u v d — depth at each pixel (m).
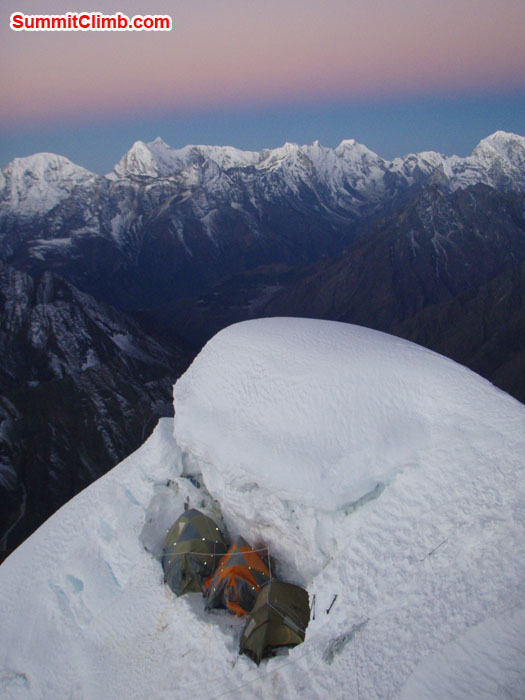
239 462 12.08
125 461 17.42
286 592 10.82
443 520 10.05
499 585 8.63
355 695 8.33
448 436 11.45
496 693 7.30
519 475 10.13
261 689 9.33
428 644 8.41
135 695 10.60
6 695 12.71
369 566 10.08
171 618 11.62
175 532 13.01
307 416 12.23
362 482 11.07
